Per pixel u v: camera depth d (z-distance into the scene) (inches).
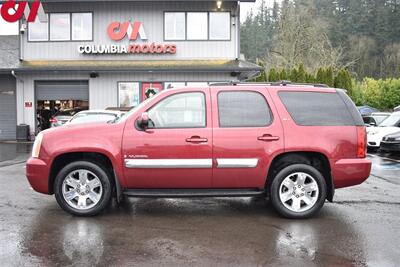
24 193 299.1
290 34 1749.5
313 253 182.2
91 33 828.6
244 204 271.1
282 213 235.1
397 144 583.2
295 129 234.4
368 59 2410.2
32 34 829.8
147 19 824.9
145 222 228.5
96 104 811.4
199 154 230.2
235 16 819.4
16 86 818.2
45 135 238.2
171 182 233.6
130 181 233.5
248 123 234.5
